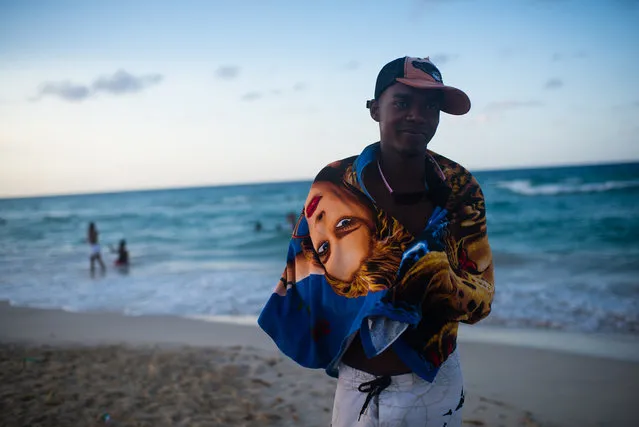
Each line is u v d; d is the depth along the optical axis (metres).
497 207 29.06
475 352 6.78
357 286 1.75
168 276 15.52
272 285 12.57
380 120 1.76
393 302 1.64
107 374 5.44
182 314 9.73
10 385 5.06
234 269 16.84
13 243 31.05
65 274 17.00
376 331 1.67
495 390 5.38
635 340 7.05
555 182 38.31
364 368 1.76
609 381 5.54
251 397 4.83
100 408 4.49
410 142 1.69
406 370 1.72
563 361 6.28
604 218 23.91
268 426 4.23
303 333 1.91
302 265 1.92
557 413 4.73
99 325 8.98
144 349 6.61
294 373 5.54
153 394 4.86
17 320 9.59
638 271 13.11
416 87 1.65
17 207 71.06
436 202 1.75
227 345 7.30
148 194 94.44
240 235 28.47
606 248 17.75
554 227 22.77
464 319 1.72
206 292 12.07
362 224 1.75
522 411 4.70
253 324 8.60
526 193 33.06
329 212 1.81
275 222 34.25
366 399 1.74
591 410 4.79
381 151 1.78
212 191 88.69
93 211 53.50
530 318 8.43
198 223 36.38
